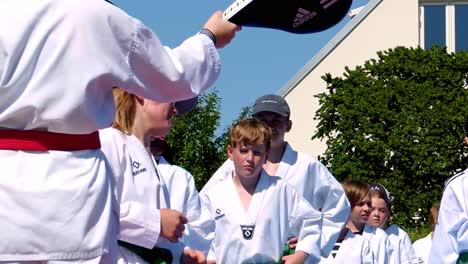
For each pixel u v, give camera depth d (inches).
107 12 128.8
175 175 220.2
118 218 138.2
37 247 125.4
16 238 124.7
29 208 125.3
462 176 290.5
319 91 1284.4
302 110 1286.9
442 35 1294.3
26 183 125.7
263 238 263.7
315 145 1280.8
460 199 287.6
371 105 999.0
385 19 1291.8
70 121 127.3
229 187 270.4
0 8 126.0
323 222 295.0
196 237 220.7
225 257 265.7
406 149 980.6
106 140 178.1
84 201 127.9
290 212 267.6
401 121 991.6
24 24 125.0
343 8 134.6
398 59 1015.6
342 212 299.6
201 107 889.5
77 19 127.0
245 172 262.1
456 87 1002.1
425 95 995.3
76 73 126.6
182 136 887.7
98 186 129.8
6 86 124.3
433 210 417.7
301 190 292.5
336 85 1032.8
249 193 268.4
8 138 127.0
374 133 992.2
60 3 127.0
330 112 1024.9
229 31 142.7
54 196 126.2
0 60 124.0
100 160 132.3
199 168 884.6
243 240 264.4
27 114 126.4
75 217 127.1
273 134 292.4
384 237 364.5
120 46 129.8
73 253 126.9
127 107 184.5
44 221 125.6
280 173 292.0
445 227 289.7
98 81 128.2
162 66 133.6
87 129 129.3
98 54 127.7
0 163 126.3
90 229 128.3
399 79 1010.1
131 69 131.4
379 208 364.8
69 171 128.1
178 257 190.2
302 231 266.7
